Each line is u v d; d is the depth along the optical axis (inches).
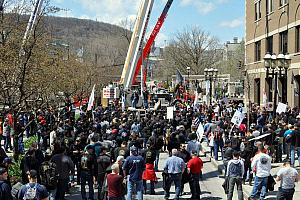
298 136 696.4
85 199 521.0
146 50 1460.4
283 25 1406.3
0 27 675.4
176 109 1438.2
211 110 1240.2
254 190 513.0
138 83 1717.5
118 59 3644.2
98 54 3703.3
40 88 770.8
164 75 4160.9
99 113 1257.4
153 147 604.7
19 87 596.7
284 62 905.5
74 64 1562.5
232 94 3026.6
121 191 439.8
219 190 619.8
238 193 497.4
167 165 526.6
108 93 1732.3
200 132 813.2
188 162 551.8
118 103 1688.0
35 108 847.7
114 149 591.5
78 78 1524.4
